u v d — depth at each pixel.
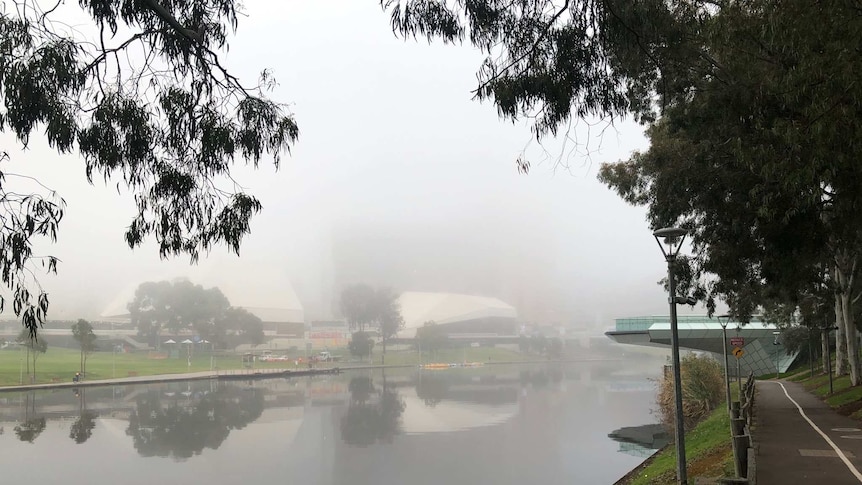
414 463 29.06
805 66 8.66
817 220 13.35
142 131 8.45
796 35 8.62
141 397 65.31
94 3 7.92
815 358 62.47
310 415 49.47
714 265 18.75
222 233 8.98
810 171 8.88
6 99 7.57
